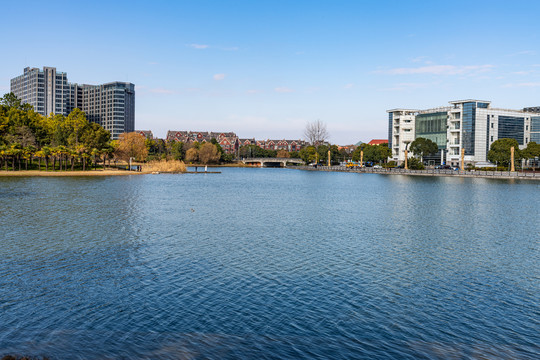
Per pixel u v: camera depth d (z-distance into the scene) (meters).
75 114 167.62
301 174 187.62
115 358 18.97
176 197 79.25
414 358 19.30
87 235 42.38
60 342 20.25
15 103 171.62
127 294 26.11
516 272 31.52
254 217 55.84
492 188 105.06
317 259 34.47
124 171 155.38
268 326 22.09
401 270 31.70
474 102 190.12
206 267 31.73
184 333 21.25
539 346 20.45
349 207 67.81
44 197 74.06
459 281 29.31
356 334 21.41
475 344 20.58
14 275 29.34
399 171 170.25
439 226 50.38
